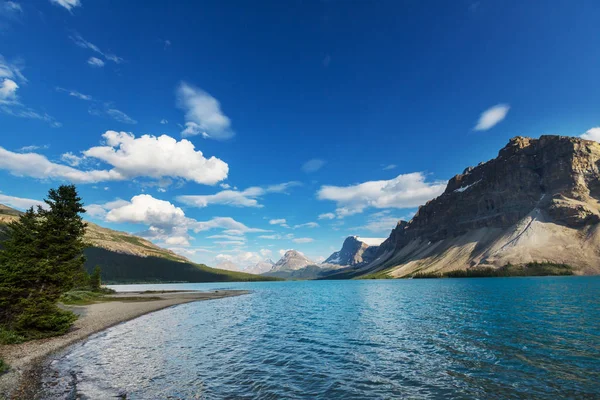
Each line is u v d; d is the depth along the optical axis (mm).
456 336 35562
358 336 37969
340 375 23562
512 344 30625
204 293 148375
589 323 39594
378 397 19250
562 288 103812
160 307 74500
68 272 37469
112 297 103062
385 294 114625
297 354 29922
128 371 24453
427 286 162500
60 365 25609
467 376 22391
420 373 23500
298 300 98625
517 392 19234
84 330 41500
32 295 35531
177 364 26562
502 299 74625
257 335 39719
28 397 18594
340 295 119250
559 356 25969
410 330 40406
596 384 19922
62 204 39625
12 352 28625
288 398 19219
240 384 21719
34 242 36656
